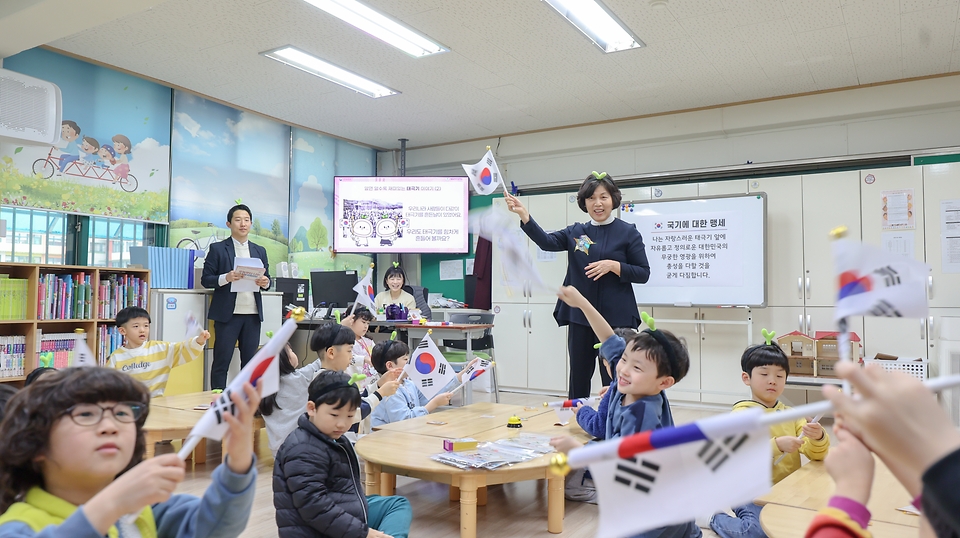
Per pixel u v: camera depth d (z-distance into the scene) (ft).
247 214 15.94
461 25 13.78
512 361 20.85
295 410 10.11
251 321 15.84
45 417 2.64
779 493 5.08
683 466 1.87
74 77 15.37
